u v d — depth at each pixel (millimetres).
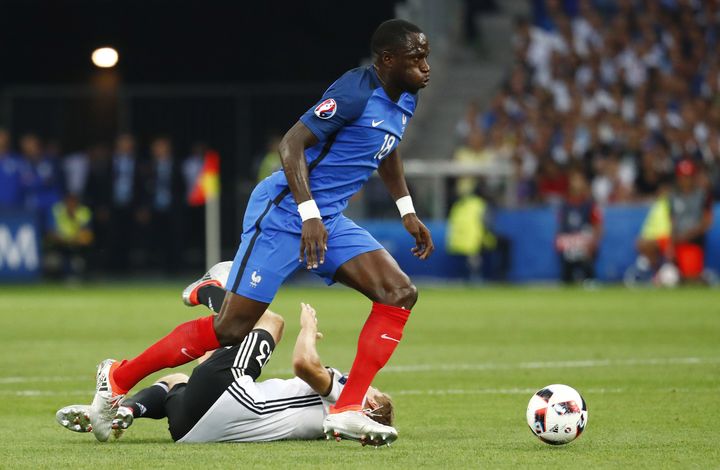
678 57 91688
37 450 21375
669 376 33000
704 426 24266
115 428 22375
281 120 95188
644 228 78812
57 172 89125
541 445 21859
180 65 111625
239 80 111625
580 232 78938
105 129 97250
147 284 85000
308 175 21891
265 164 85688
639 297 66562
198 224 91125
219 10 108625
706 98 88812
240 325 21891
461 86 99438
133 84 111875
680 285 77312
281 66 110438
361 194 84000
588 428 24016
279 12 108125
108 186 89625
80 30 111312
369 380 21469
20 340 44312
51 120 96500
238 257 22109
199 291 23641
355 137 22094
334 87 22000
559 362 36688
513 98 91250
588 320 52125
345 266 22078
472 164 84438
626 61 91062
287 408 22141
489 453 20859
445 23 101938
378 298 21812
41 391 30703
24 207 85812
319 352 39938
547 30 95875
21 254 85125
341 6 106875
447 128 97688
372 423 20625
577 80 91188
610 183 82375
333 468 19234
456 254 82500
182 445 21828
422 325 50156
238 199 92188
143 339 44562
